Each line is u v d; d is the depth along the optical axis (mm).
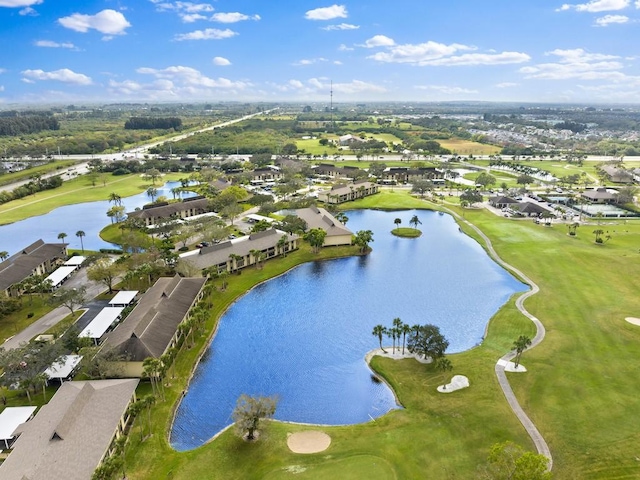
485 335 114312
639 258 160000
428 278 153250
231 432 80125
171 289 121375
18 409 81375
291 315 127250
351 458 72312
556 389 88500
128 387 83375
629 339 106188
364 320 124562
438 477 68125
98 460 65562
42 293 133500
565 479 67125
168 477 69312
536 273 151250
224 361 105312
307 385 96812
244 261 159500
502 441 75062
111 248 184625
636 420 78938
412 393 91062
